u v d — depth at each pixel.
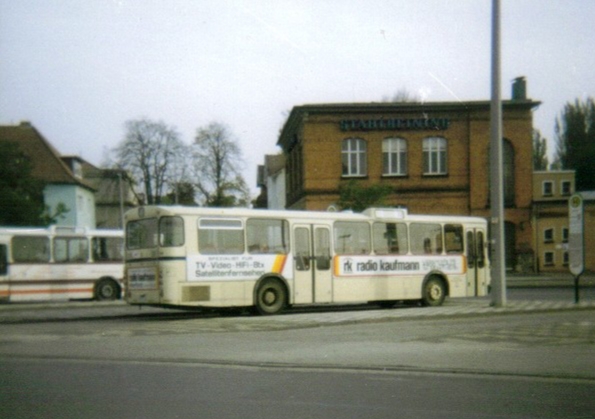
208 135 73.06
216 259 22.45
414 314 21.19
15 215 53.03
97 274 34.69
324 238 24.61
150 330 18.52
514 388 9.66
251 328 18.62
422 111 54.91
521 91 56.84
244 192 74.38
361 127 54.56
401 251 26.38
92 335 17.48
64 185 75.19
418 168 54.84
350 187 44.28
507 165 55.81
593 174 94.81
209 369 11.52
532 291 37.78
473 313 21.33
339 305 29.30
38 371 11.41
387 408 8.34
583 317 20.61
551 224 64.44
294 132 60.16
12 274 33.09
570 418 7.80
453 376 10.66
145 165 70.94
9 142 54.94
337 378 10.55
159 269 21.94
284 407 8.40
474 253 28.33
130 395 9.20
